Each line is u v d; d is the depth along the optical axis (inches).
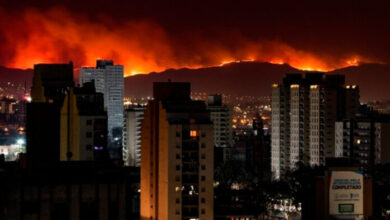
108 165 6875.0
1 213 5984.3
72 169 6550.2
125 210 6195.9
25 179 6117.1
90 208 6127.0
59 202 6072.8
